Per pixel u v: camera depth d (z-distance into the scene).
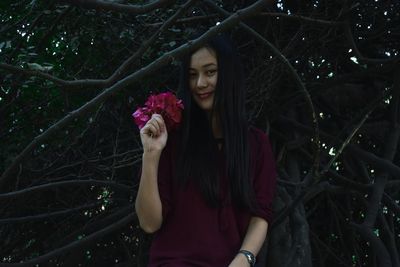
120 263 5.86
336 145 5.37
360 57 4.35
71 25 4.18
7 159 4.68
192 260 2.07
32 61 4.01
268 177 2.23
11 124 4.66
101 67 4.47
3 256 5.84
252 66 4.84
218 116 2.21
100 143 5.32
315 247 6.12
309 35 4.65
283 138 5.39
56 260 5.80
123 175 5.40
